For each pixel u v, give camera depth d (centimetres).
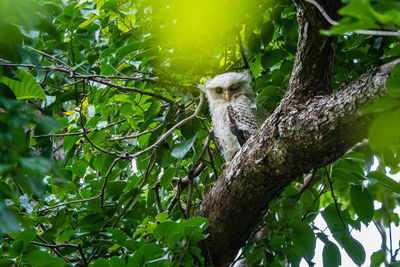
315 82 671
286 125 655
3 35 376
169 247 692
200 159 876
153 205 1016
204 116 1023
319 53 658
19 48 391
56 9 888
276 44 988
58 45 973
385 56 793
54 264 735
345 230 795
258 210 773
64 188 930
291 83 691
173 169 870
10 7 335
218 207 778
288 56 962
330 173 848
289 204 839
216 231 795
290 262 785
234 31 830
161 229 699
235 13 697
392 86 420
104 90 934
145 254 686
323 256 776
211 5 663
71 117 977
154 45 797
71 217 915
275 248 801
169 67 886
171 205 930
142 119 962
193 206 969
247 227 802
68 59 982
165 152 891
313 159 663
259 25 876
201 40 779
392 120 334
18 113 379
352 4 265
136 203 938
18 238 720
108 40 1031
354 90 593
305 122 635
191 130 901
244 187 734
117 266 689
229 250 825
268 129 688
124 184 892
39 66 417
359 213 779
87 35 1012
